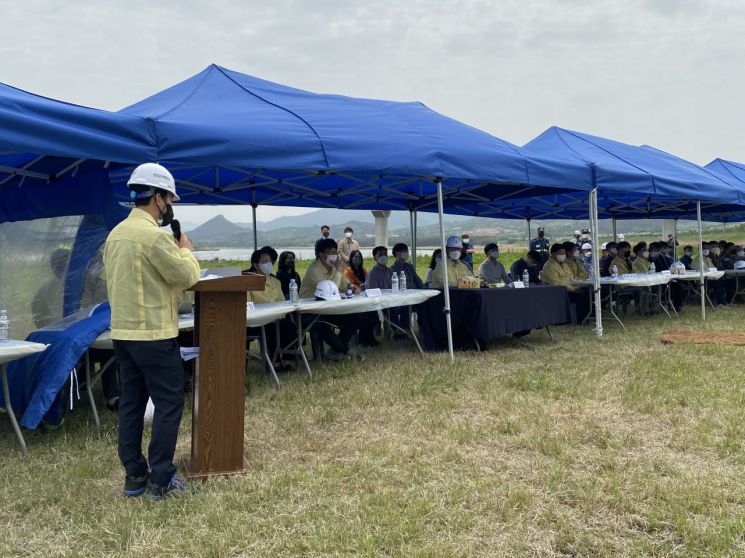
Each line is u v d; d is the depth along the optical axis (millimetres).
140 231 2893
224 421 3359
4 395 3764
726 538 2590
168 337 2977
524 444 3898
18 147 3609
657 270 11922
